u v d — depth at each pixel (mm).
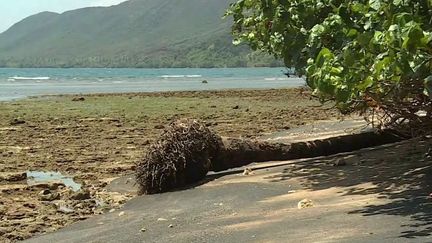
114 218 8195
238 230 6391
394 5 5336
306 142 10969
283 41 7691
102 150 14781
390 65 4883
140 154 14047
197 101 31438
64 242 7047
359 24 6270
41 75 106062
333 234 5562
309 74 6160
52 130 18844
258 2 8250
